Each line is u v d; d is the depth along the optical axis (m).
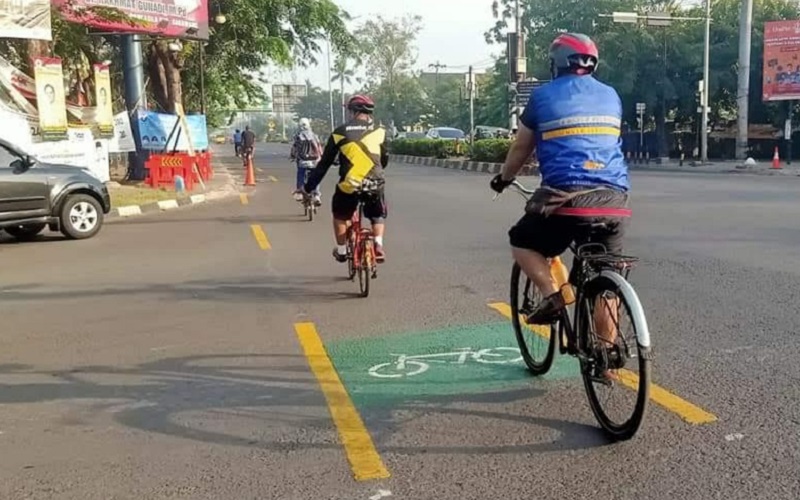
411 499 3.37
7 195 11.28
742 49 30.52
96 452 3.96
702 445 3.81
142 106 22.77
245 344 5.86
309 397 4.68
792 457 3.65
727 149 39.34
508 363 5.22
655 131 40.88
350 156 7.32
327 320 6.52
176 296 7.64
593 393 4.11
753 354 5.20
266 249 10.47
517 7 28.25
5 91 16.70
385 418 4.30
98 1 19.50
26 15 16.09
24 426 4.33
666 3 40.28
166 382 5.02
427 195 17.89
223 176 26.25
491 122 53.84
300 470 3.68
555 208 4.00
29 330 6.46
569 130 4.04
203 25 22.45
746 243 9.69
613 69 39.00
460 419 4.25
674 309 6.44
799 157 36.19
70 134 17.67
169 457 3.87
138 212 15.74
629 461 3.67
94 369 5.34
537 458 3.74
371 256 7.32
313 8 29.70
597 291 4.03
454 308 6.81
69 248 11.09
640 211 13.46
